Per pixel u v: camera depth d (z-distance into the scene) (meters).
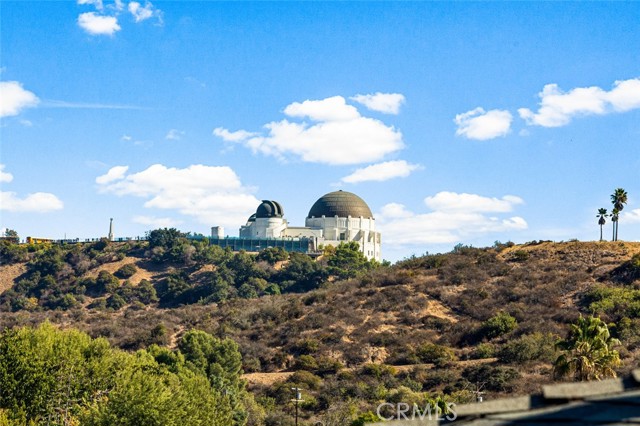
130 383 54.09
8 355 59.66
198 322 116.38
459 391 74.75
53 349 62.09
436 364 83.94
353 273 169.38
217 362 85.62
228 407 63.78
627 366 70.62
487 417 7.76
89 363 62.28
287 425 71.06
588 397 7.71
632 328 84.88
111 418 50.94
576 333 58.81
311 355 92.00
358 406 72.81
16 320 144.50
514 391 71.38
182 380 66.06
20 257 189.88
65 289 173.12
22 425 54.00
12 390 57.97
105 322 134.88
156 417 51.12
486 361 83.06
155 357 83.50
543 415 7.48
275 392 81.56
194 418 54.31
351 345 93.12
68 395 59.25
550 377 72.88
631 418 7.04
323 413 74.62
